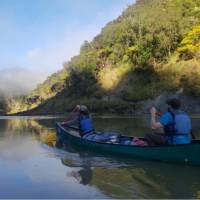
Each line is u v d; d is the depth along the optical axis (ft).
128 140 37.17
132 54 216.13
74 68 280.51
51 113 239.91
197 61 179.63
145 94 171.12
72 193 21.07
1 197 20.52
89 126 43.62
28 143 44.68
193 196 20.01
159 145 30.27
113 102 182.50
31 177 25.35
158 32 216.74
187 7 267.18
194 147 27.78
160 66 196.13
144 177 25.07
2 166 29.45
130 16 323.16
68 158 33.32
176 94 158.81
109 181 23.95
